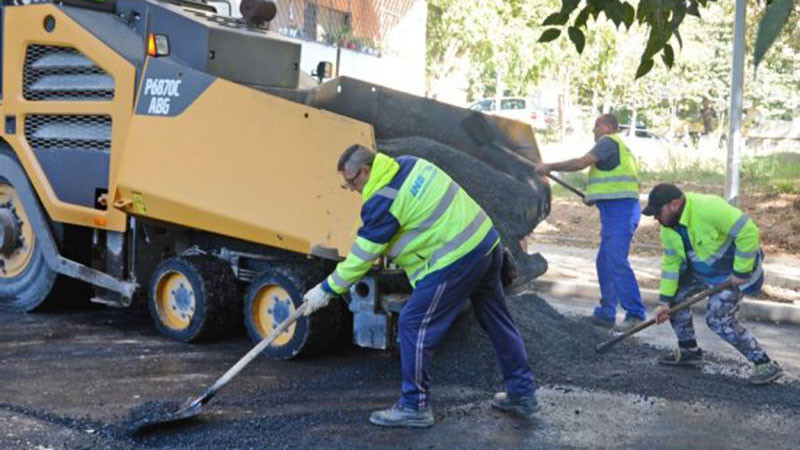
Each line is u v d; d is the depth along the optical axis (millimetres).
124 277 6547
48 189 6770
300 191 5504
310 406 4992
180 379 5441
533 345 6125
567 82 25359
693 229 5684
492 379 5496
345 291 4656
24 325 6840
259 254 6211
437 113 6641
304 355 5938
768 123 27469
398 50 21469
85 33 6453
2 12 7035
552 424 4797
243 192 5723
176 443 4367
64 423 4562
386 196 4465
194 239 6660
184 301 6352
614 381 5660
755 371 5695
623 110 32781
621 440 4578
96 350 6109
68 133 6656
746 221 5492
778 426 4883
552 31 3678
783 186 14102
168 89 6059
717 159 17938
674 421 4918
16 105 6906
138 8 6711
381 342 5387
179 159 5992
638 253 11258
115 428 4477
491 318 4895
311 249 5438
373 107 6203
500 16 23172
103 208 6508
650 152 19844
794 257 10812
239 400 5059
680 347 6094
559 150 19969
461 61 27047
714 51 28734
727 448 4512
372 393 5277
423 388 4668
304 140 5492
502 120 7211
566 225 12875
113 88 6391
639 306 7297
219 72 6305
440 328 4652
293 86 6934
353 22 19891
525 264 6457
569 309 8273
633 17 3615
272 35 6996
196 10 7020
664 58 3373
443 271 4547
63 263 6820
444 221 4535
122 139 6305
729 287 5637
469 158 6539
